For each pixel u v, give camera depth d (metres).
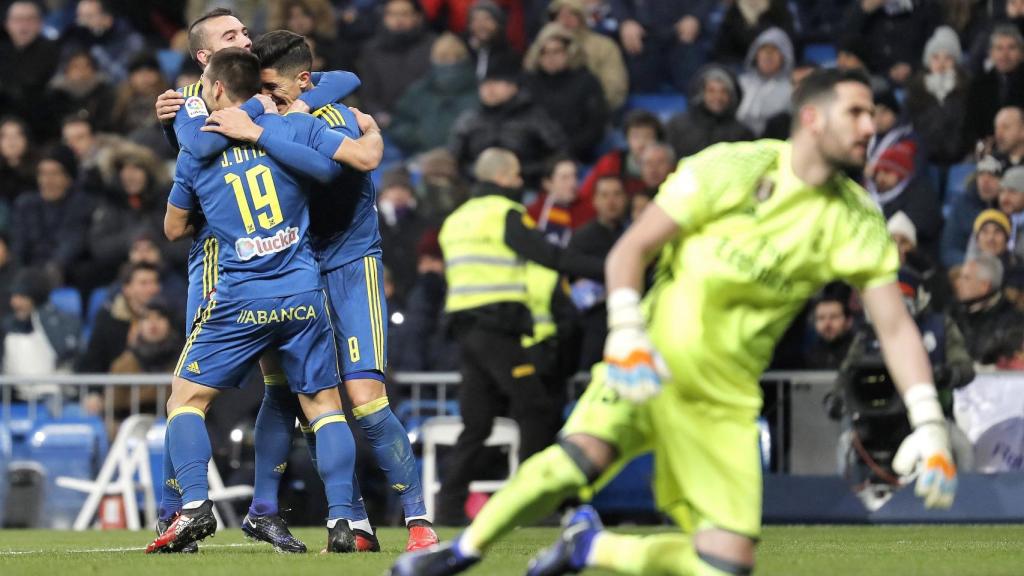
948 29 49.56
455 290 36.19
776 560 20.59
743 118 50.44
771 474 38.91
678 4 57.12
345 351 22.78
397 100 55.44
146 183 50.28
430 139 54.38
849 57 50.66
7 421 41.78
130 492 39.34
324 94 22.95
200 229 22.98
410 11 55.75
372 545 23.22
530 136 48.69
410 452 22.94
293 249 21.59
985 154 45.50
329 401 22.03
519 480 14.09
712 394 13.80
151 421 40.12
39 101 57.12
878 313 14.00
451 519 36.38
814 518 38.38
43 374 43.19
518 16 57.09
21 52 58.06
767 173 13.81
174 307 44.53
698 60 55.78
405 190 48.00
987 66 49.16
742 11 52.16
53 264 49.91
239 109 21.50
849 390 37.06
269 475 23.19
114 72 59.97
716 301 13.76
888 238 14.06
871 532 32.19
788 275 13.84
